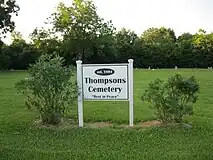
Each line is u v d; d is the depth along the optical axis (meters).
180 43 38.28
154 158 3.83
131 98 5.65
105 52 36.41
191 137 4.75
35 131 5.17
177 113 5.42
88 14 36.16
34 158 3.86
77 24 36.03
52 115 5.56
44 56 5.90
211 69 31.59
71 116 6.50
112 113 6.94
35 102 5.60
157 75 20.73
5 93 10.66
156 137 4.76
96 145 4.40
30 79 5.43
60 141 4.61
